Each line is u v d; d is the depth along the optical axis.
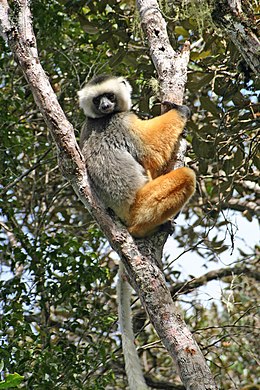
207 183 13.67
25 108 12.38
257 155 11.26
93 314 10.02
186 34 11.15
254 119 10.20
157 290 6.36
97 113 8.89
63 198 13.62
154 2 8.30
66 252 9.87
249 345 12.01
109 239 6.86
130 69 12.38
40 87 6.73
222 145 10.60
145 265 6.59
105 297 12.09
